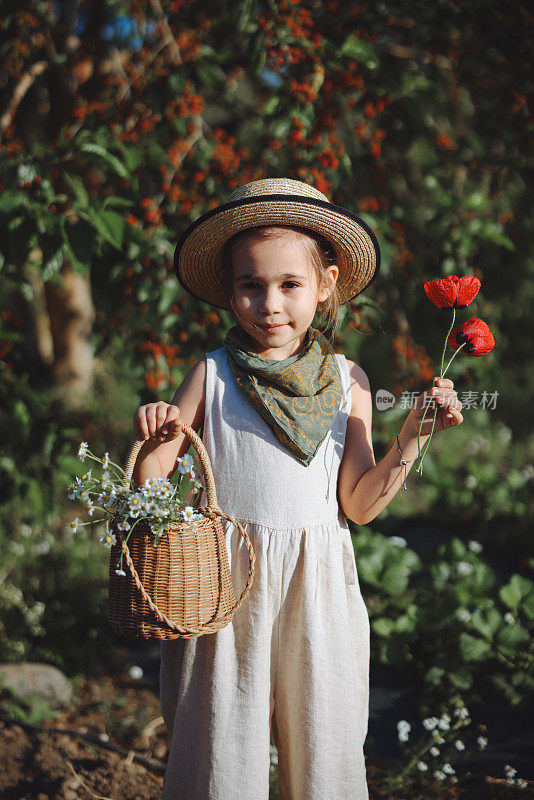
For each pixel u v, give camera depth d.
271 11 2.84
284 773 1.73
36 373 3.58
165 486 1.49
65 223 2.57
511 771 2.36
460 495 5.20
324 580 1.69
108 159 2.67
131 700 3.05
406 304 3.60
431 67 3.70
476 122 3.70
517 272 4.17
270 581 1.67
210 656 1.64
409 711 2.97
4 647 3.25
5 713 2.73
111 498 1.50
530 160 3.79
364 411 1.87
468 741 2.75
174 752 1.66
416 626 3.29
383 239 3.08
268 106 2.86
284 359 1.74
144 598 1.43
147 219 2.95
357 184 3.50
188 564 1.48
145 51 3.19
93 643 3.49
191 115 3.09
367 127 3.45
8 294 5.31
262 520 1.67
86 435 4.95
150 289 2.94
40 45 3.82
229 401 1.74
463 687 2.96
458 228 3.42
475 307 3.74
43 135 4.37
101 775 2.34
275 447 1.69
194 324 2.97
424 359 3.45
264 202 1.66
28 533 4.06
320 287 1.77
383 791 2.37
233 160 3.03
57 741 2.53
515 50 3.36
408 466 1.68
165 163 2.92
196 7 3.43
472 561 3.61
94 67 3.90
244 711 1.63
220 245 1.78
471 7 3.27
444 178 3.64
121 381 5.82
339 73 3.00
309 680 1.65
